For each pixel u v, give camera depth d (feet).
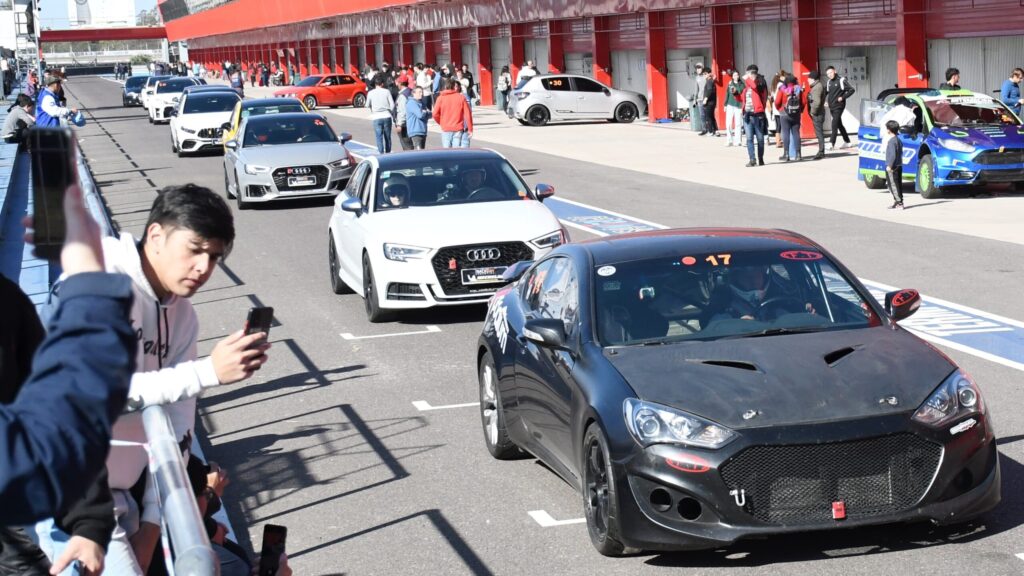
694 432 18.19
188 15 399.24
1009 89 80.18
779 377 19.17
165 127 148.46
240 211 71.61
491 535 20.76
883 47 99.14
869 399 18.69
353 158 73.41
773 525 18.07
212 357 9.09
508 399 24.44
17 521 4.87
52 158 5.23
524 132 122.52
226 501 23.31
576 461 20.71
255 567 10.94
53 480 4.86
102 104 221.66
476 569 19.19
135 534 10.67
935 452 18.51
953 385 19.20
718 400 18.67
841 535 19.81
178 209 9.66
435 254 38.86
